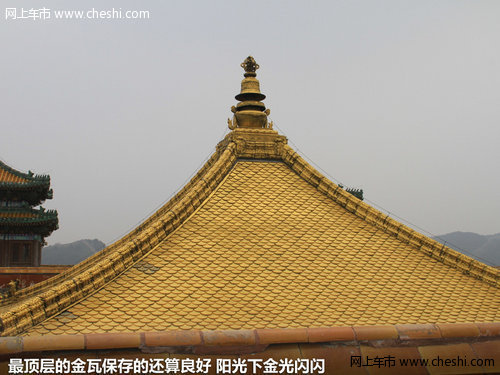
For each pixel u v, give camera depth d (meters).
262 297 14.00
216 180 17.86
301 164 19.05
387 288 15.12
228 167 18.52
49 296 12.34
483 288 15.88
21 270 35.72
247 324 12.87
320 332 12.23
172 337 11.54
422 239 16.84
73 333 11.87
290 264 15.45
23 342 10.88
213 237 16.00
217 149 21.12
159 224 15.42
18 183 41.50
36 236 41.97
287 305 13.81
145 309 13.02
